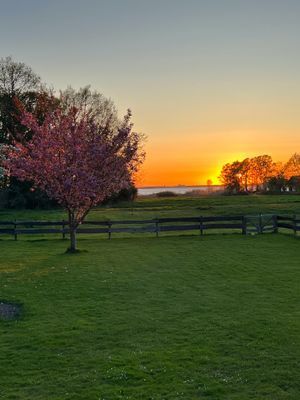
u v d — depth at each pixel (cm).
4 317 1560
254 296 1747
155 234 3969
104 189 3019
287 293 1780
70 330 1402
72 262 2527
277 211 5753
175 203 7306
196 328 1395
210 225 3678
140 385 1030
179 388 1009
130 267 2356
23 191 6638
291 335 1313
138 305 1662
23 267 2400
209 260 2505
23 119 3150
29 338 1338
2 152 3434
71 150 2962
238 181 12394
